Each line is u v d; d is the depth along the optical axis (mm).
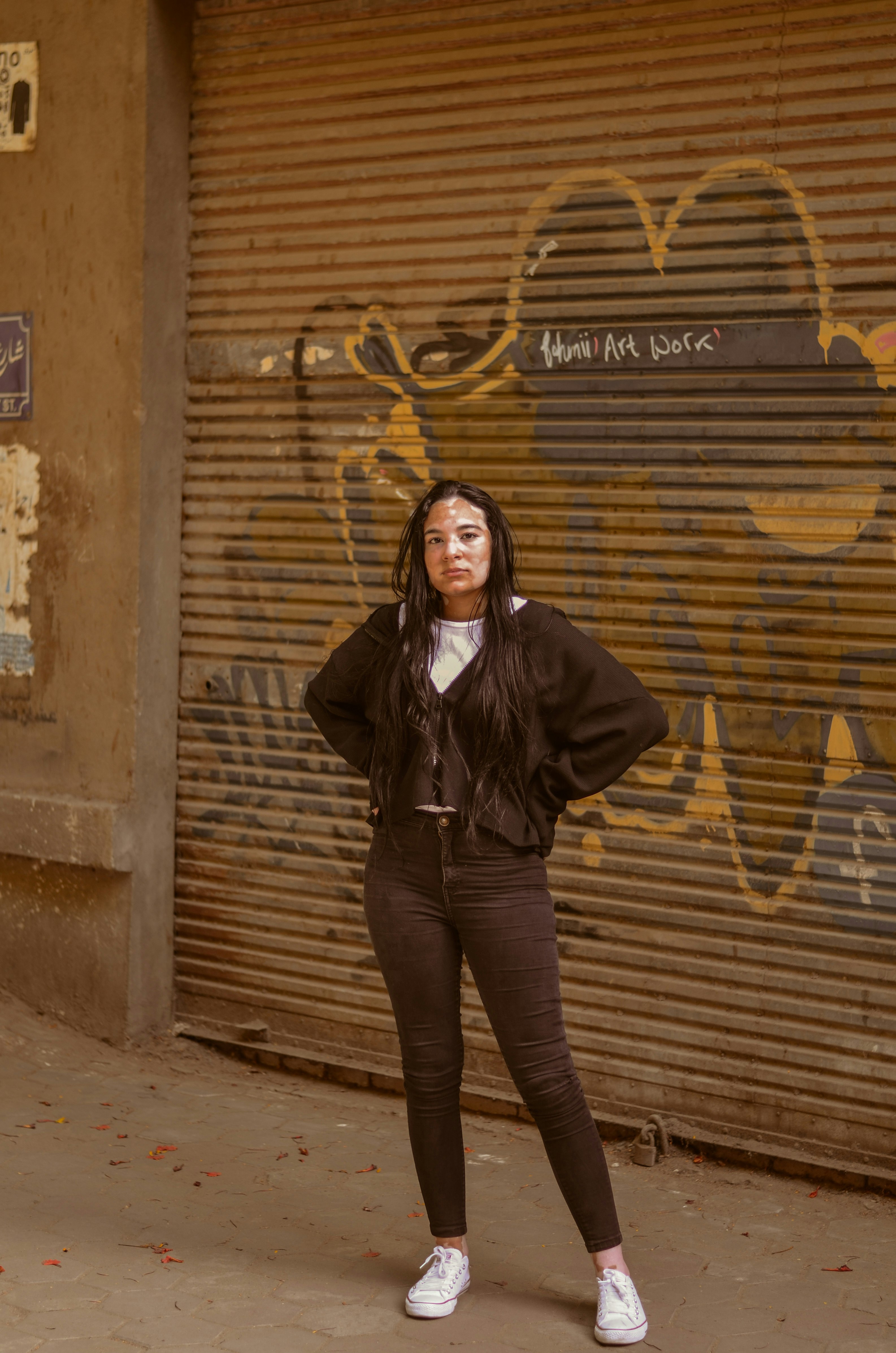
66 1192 3725
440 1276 3105
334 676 3221
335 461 4703
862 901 3871
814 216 3914
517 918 2988
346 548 4699
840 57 3873
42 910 5074
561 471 4281
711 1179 3943
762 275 3988
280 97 4750
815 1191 3867
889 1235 3586
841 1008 3910
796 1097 3971
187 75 4887
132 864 4875
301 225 4723
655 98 4125
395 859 3066
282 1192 3781
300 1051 4812
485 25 4375
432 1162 3105
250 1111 4445
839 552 3898
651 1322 3076
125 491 4852
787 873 3982
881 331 3830
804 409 3938
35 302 4992
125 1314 3066
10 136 4992
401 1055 3865
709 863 4094
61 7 4879
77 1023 5008
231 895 4934
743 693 4035
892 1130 3844
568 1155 3000
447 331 4473
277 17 4723
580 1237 3529
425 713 2990
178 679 5020
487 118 4395
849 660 3898
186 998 5062
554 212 4293
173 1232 3500
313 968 4785
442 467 4500
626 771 3293
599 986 4270
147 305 4805
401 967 3055
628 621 4199
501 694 2947
